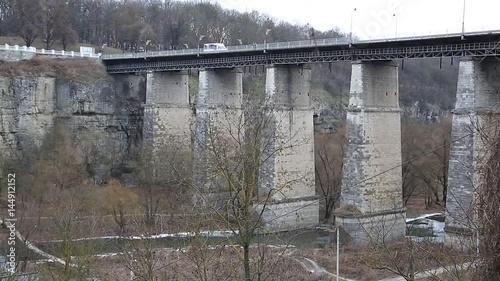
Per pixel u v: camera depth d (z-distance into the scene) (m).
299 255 44.44
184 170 57.50
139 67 75.12
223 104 63.12
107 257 40.00
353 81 51.12
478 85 44.56
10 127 70.56
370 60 50.38
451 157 44.44
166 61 70.62
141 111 82.69
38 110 73.38
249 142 24.72
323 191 67.75
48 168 63.16
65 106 76.19
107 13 124.00
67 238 31.17
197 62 66.38
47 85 74.38
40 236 43.44
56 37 100.00
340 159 75.06
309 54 54.50
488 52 43.53
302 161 58.72
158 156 65.81
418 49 47.69
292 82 58.41
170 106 73.88
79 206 49.41
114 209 51.88
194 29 118.88
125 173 79.19
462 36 44.00
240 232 17.95
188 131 75.62
